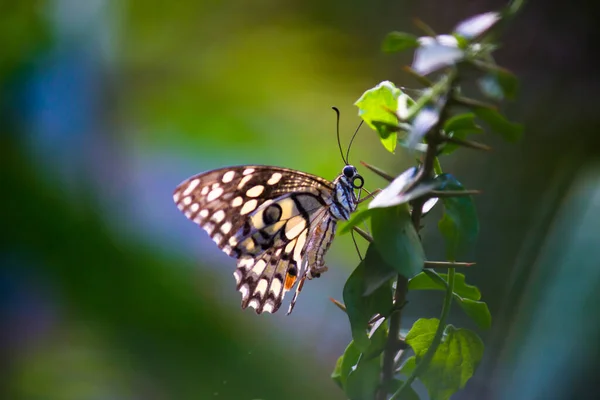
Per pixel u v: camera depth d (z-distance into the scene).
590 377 1.43
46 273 1.49
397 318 1.27
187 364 1.49
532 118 1.51
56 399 1.50
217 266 1.51
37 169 1.50
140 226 1.51
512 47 1.50
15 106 1.50
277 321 1.52
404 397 1.25
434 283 1.34
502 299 1.48
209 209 1.42
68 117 1.51
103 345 1.49
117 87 1.53
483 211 1.50
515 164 1.51
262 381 1.50
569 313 1.45
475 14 1.51
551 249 1.47
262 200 1.43
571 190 1.48
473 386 1.46
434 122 1.08
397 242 1.13
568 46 1.49
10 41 1.51
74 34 1.52
